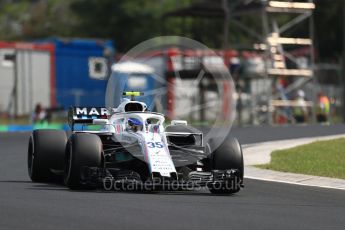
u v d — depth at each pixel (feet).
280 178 173.17
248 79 449.89
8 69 446.60
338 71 526.16
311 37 419.95
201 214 111.04
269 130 320.09
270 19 473.26
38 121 415.44
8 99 446.60
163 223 101.96
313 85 421.18
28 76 451.53
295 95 441.27
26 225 98.27
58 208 112.68
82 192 132.26
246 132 310.24
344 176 171.53
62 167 149.69
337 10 654.53
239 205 123.34
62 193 130.72
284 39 415.03
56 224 99.45
